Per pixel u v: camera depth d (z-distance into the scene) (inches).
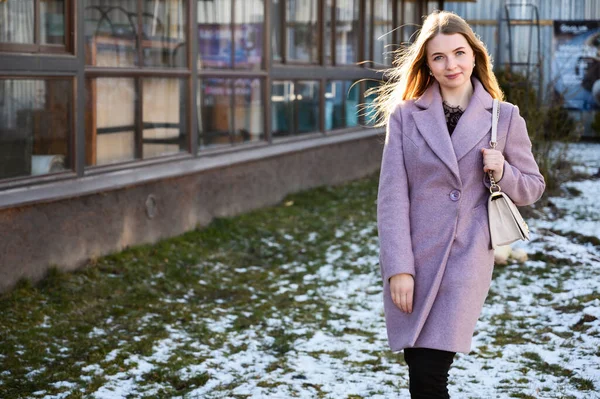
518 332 243.0
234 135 422.3
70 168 297.3
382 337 243.9
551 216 447.2
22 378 200.1
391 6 665.6
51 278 272.1
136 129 339.0
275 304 281.3
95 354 218.5
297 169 487.2
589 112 923.4
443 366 134.3
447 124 140.5
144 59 343.0
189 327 249.3
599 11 922.7
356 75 593.6
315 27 524.4
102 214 301.6
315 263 341.1
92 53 309.9
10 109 269.1
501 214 133.6
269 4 450.9
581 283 298.8
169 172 345.1
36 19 277.1
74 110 296.5
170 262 315.3
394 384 199.6
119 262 301.6
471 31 138.7
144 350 223.9
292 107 493.7
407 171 138.0
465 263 133.5
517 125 137.8
